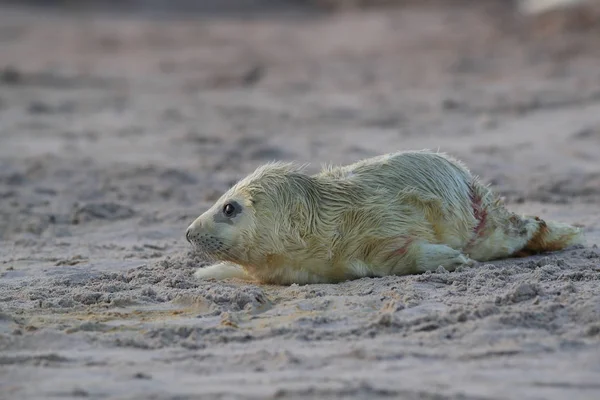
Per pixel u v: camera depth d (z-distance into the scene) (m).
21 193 39.72
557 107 63.75
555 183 39.75
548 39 95.25
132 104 70.56
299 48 107.06
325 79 82.50
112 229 33.50
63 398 16.62
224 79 82.44
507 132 55.50
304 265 24.02
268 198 23.95
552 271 23.81
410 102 68.12
